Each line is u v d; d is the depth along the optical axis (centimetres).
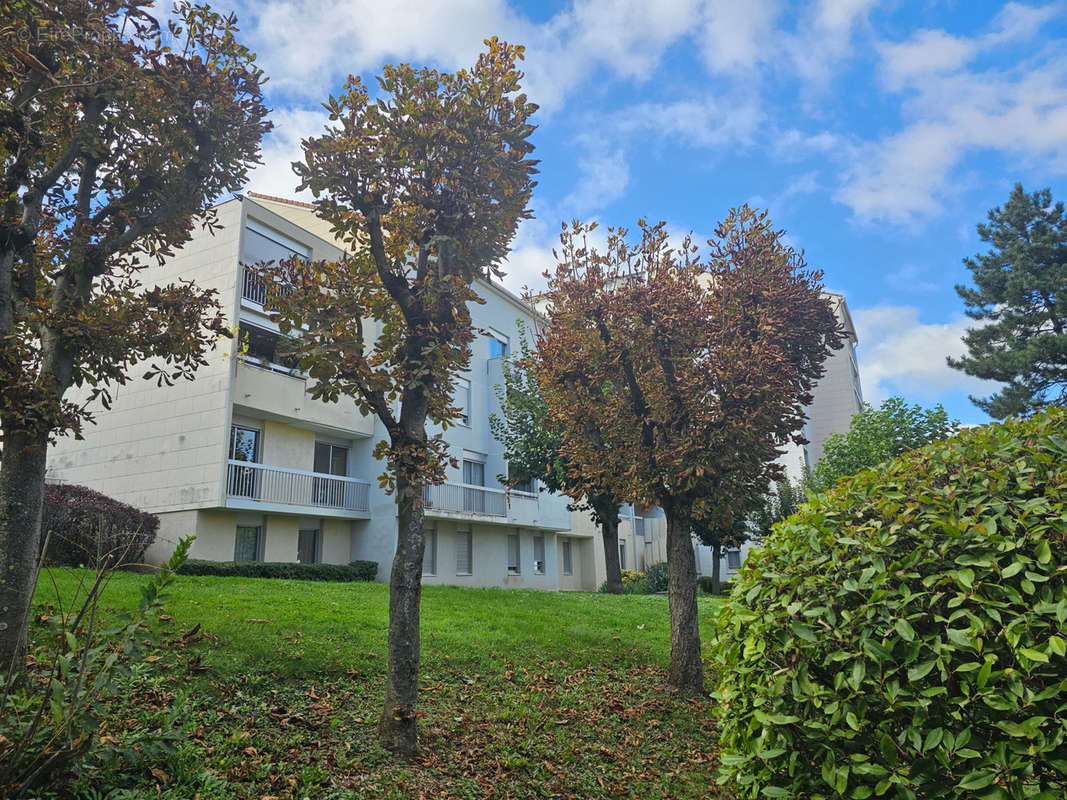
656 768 705
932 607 349
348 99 741
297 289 711
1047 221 3083
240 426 1925
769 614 396
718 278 1097
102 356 710
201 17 766
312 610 1091
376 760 583
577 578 3397
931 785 323
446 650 958
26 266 670
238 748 545
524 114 752
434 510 2342
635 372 1088
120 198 731
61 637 421
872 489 433
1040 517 356
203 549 1778
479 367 2817
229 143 768
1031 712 308
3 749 395
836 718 350
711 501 995
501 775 613
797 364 1139
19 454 589
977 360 2989
